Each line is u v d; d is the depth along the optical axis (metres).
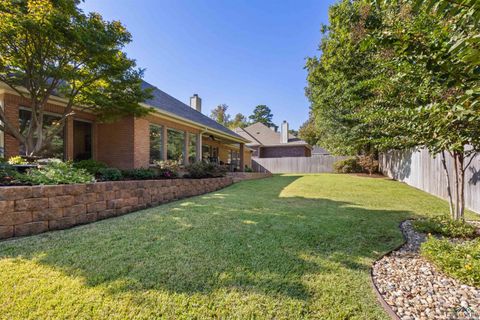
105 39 5.91
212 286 2.54
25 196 3.79
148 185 6.30
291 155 29.34
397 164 12.34
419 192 8.73
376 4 2.07
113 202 5.25
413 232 4.33
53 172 4.80
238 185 10.75
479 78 1.81
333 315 2.16
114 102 7.54
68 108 7.04
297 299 2.36
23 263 2.85
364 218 5.07
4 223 3.55
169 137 12.02
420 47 2.04
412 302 2.33
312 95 19.11
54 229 4.12
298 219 4.85
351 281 2.66
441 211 5.82
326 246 3.57
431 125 2.93
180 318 2.12
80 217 4.55
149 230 4.08
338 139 16.06
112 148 9.84
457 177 4.57
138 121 9.86
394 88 4.29
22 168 5.21
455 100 2.49
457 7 1.56
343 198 7.50
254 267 2.91
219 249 3.38
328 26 10.05
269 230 4.16
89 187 4.75
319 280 2.67
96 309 2.20
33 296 2.33
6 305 2.22
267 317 2.14
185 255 3.17
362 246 3.62
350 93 10.56
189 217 4.88
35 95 6.20
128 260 3.00
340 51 9.54
